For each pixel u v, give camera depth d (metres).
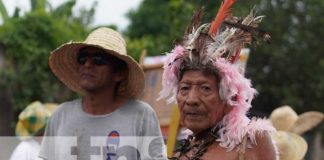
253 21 4.73
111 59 5.62
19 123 7.62
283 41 22.67
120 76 5.72
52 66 6.04
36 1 18.58
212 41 4.62
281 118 7.44
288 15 22.70
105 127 5.57
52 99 15.90
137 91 5.78
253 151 4.43
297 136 7.04
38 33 16.02
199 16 4.83
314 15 22.67
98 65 5.58
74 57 5.91
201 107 4.55
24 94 15.65
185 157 4.71
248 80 4.64
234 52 4.65
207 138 4.59
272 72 22.77
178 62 4.71
